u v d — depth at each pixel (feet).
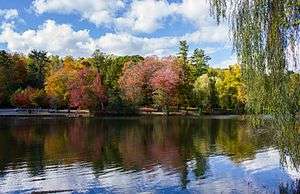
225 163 111.96
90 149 139.03
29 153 130.52
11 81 362.12
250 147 139.85
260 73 60.44
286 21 58.75
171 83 326.03
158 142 156.97
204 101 332.39
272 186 84.99
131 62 364.38
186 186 86.94
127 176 97.09
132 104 322.55
